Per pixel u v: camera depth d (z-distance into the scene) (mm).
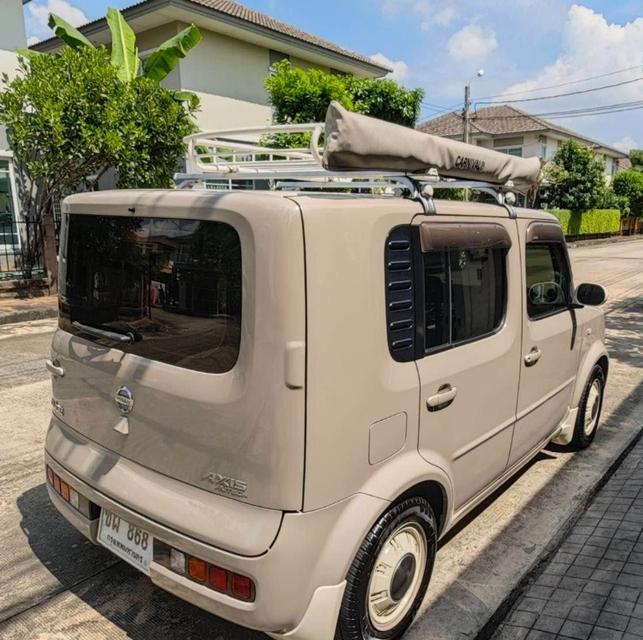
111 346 2326
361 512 2041
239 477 1915
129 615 2588
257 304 1828
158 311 2129
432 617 2564
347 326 1942
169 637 2453
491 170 2873
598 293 3912
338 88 13594
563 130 36781
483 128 35125
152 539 2137
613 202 34750
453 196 6262
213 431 1956
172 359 2098
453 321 2533
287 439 1830
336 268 1900
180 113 10781
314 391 1856
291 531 1871
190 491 2059
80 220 2459
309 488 1886
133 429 2227
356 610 2098
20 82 9539
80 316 2498
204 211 1960
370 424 2066
